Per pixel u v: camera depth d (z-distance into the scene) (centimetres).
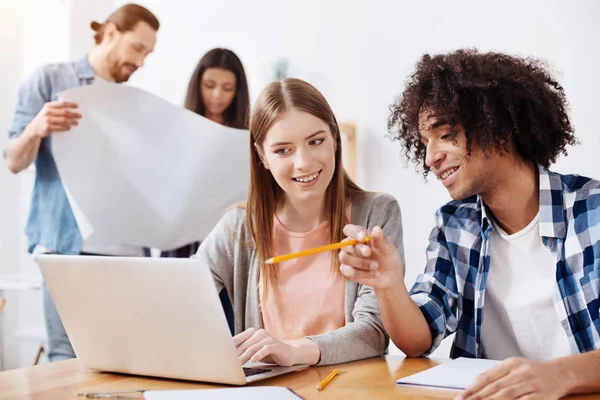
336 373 97
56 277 99
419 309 113
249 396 80
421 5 245
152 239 219
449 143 112
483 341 123
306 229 136
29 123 218
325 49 267
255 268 137
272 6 282
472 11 234
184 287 87
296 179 125
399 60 249
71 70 224
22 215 319
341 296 130
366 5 257
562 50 217
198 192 219
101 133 210
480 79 110
